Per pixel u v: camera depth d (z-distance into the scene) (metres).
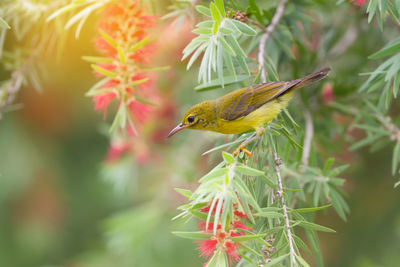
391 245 13.12
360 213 13.55
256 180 6.28
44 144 14.67
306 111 9.00
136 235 12.76
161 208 13.00
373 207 13.39
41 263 14.64
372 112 8.90
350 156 11.47
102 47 7.35
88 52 11.01
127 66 7.12
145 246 12.79
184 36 9.15
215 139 10.96
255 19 7.86
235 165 5.47
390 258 12.83
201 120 8.14
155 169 12.85
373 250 13.29
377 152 12.78
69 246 15.29
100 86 7.43
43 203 14.57
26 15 8.10
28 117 14.41
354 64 10.80
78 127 14.95
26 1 8.07
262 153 6.90
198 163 12.61
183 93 12.13
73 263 14.34
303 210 5.70
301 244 5.61
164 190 13.04
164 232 12.82
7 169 14.09
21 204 14.47
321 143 9.17
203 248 5.44
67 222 15.02
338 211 7.14
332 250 13.84
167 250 12.81
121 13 7.34
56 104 14.45
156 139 12.60
